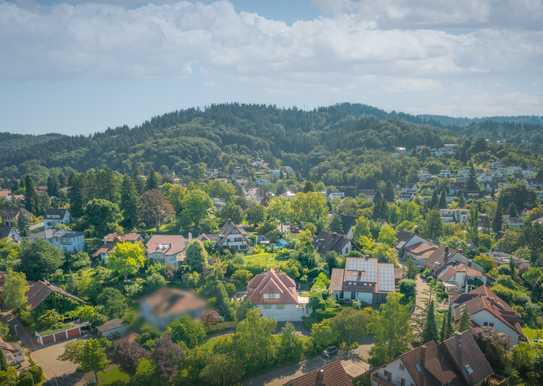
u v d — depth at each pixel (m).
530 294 93.06
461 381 57.22
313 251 106.06
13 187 191.25
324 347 70.19
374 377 59.78
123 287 88.62
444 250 108.44
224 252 106.94
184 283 89.75
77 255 104.31
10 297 81.12
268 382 62.97
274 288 82.38
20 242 111.88
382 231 123.12
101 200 124.75
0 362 62.44
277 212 138.88
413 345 67.00
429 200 184.38
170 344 63.09
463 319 68.88
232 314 78.81
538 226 119.38
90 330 79.69
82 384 63.56
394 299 65.88
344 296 87.38
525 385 60.41
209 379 60.72
